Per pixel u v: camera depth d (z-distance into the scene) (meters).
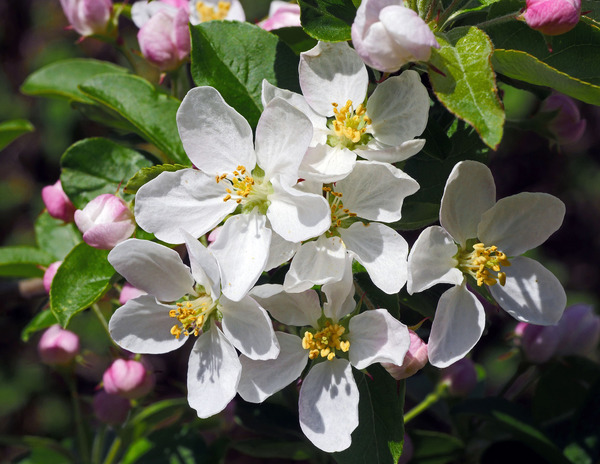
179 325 0.30
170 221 0.29
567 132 0.36
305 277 0.28
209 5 0.37
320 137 0.29
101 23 0.36
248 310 0.29
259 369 0.29
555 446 0.35
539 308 0.30
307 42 0.35
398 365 0.28
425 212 0.31
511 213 0.30
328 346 0.29
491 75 0.27
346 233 0.29
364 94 0.29
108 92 0.34
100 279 0.31
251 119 0.31
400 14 0.27
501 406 0.35
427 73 0.30
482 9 0.32
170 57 0.34
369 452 0.29
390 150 0.28
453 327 0.29
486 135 0.27
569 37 0.31
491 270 0.30
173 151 0.33
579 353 0.37
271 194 0.29
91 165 0.34
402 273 0.28
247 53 0.32
